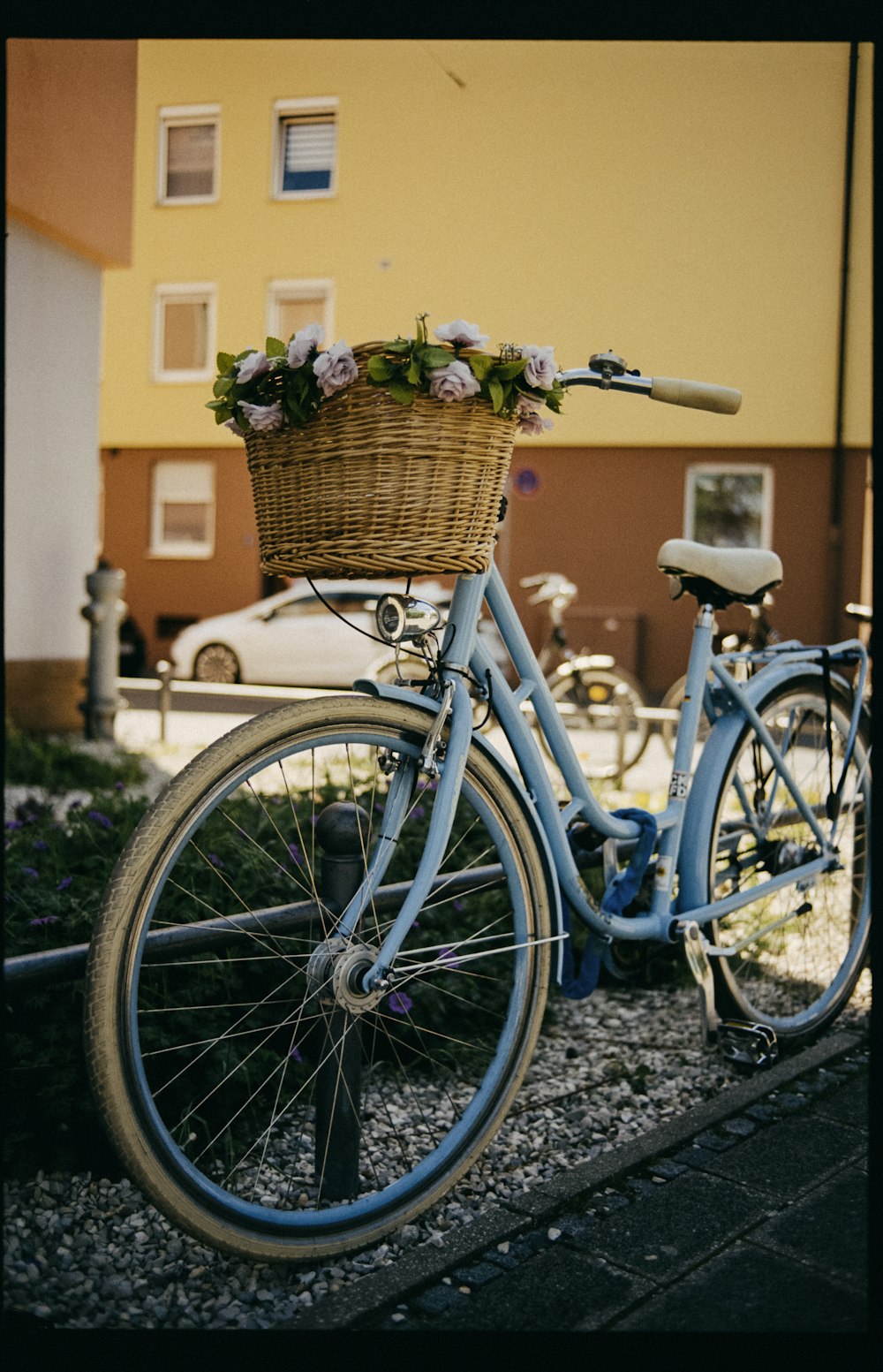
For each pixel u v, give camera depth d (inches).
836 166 592.1
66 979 75.9
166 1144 71.0
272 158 661.9
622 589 640.4
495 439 75.2
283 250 663.1
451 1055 114.7
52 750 277.7
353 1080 85.9
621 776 276.1
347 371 70.2
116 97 353.1
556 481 643.5
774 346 609.3
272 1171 92.7
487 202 629.6
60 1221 85.1
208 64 660.7
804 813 121.9
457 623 85.9
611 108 610.5
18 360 342.3
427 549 73.7
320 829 83.6
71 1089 91.1
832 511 613.3
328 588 552.1
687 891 111.2
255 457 77.0
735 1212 86.5
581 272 623.2
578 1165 92.3
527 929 89.0
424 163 635.5
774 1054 112.3
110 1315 74.2
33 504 353.1
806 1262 79.7
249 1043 100.6
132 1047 69.9
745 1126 101.0
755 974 138.1
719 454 625.6
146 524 700.7
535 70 614.9
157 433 694.5
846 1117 103.3
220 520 689.6
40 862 128.5
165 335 695.1
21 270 341.1
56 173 326.3
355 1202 80.4
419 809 147.2
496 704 90.1
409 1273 77.3
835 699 129.3
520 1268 79.0
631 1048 122.7
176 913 103.3
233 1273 79.4
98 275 370.6
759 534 630.5
